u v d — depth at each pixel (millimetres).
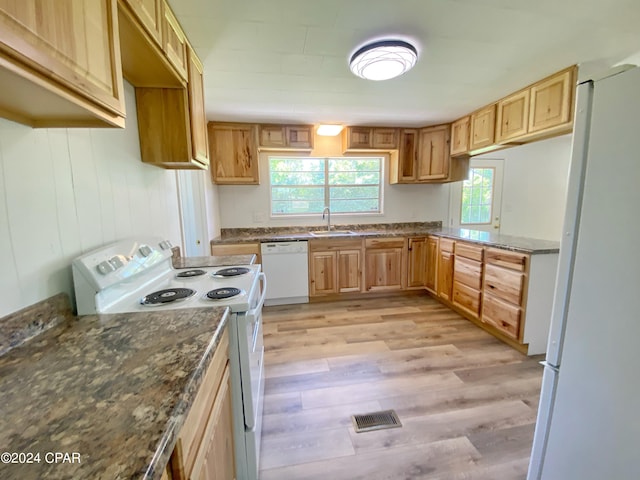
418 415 1646
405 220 4129
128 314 1018
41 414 517
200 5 1296
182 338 825
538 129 2244
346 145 3576
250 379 1168
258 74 2020
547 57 1847
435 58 1849
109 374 646
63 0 611
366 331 2703
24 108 751
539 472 1023
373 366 2131
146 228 1684
